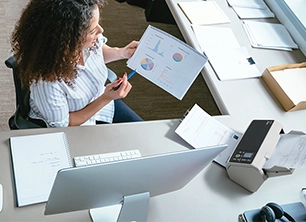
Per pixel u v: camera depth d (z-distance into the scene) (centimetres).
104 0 127
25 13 119
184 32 192
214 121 154
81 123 153
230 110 162
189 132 147
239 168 131
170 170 102
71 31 118
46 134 133
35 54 120
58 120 141
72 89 142
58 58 121
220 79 173
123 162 89
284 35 208
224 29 199
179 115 252
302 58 199
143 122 148
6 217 110
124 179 94
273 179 142
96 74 154
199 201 129
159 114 249
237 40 195
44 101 136
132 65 156
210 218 125
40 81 131
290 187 140
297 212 131
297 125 164
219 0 217
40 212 113
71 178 86
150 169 96
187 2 208
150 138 143
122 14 311
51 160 126
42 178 120
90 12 120
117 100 183
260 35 202
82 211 117
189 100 263
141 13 317
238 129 155
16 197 115
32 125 144
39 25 116
